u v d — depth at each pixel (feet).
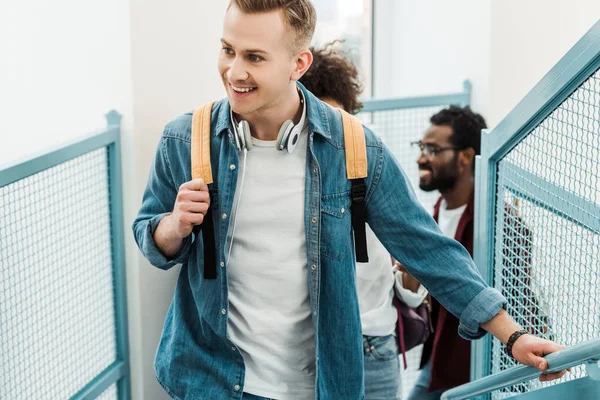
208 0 10.49
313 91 8.39
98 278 9.56
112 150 9.53
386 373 8.43
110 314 9.86
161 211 6.41
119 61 9.49
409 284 8.95
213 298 6.20
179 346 6.42
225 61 5.63
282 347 6.27
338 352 6.38
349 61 8.76
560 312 6.62
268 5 5.42
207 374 6.39
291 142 5.93
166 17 9.83
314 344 6.35
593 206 5.99
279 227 6.07
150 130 9.79
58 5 9.75
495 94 13.53
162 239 5.98
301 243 6.09
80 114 9.86
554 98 6.45
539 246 6.95
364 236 6.27
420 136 14.11
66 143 8.60
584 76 6.07
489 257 7.86
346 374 6.44
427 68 15.15
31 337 8.33
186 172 6.18
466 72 14.10
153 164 6.42
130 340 10.07
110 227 9.71
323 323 6.31
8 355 8.00
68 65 9.83
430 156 11.20
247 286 6.17
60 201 8.66
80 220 9.11
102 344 9.68
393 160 6.31
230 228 6.07
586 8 12.49
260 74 5.52
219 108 6.19
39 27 9.94
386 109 13.56
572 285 6.37
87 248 9.28
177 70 10.07
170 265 6.25
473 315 6.13
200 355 6.38
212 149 6.12
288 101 5.92
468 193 11.22
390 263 8.39
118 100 9.59
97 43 9.57
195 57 10.37
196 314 6.49
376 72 16.29
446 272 6.23
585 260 6.13
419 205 6.39
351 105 8.60
